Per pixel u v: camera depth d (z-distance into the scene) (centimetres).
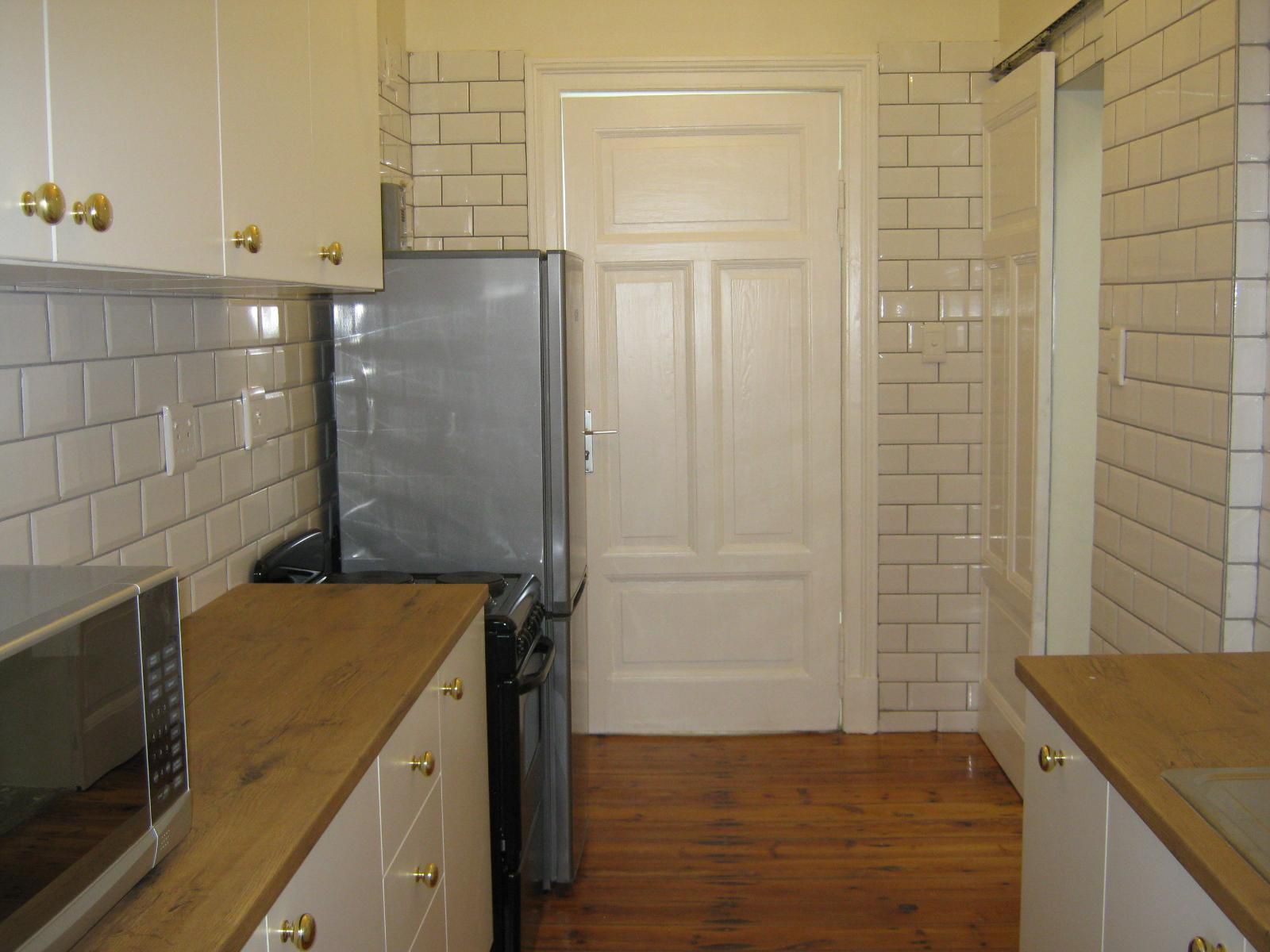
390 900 155
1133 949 133
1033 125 308
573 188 365
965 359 363
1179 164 226
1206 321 215
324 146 193
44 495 163
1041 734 169
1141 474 244
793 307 368
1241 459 208
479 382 265
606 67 356
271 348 243
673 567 377
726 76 357
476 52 356
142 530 190
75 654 95
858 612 376
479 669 220
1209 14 212
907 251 360
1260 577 209
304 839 118
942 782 342
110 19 121
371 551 271
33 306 161
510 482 267
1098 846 145
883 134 356
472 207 361
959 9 354
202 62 143
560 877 279
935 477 368
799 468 374
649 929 266
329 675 169
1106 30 260
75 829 95
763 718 384
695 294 367
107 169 120
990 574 359
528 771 251
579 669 289
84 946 98
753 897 279
